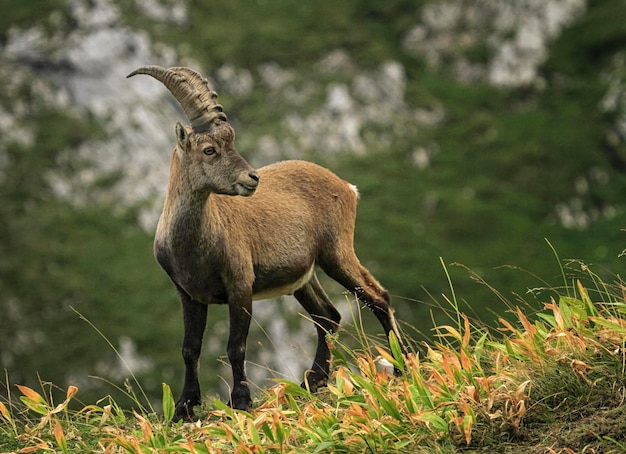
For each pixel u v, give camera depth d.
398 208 152.75
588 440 21.28
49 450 25.16
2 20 163.12
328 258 33.09
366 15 196.25
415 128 171.00
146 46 164.50
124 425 27.94
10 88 157.38
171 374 119.69
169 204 29.56
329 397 27.44
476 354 25.17
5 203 144.00
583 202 165.88
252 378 114.31
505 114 181.38
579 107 181.50
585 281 59.59
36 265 136.38
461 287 135.12
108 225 144.38
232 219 30.14
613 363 23.44
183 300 30.48
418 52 191.88
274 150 159.25
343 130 166.50
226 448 23.91
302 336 117.06
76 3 164.88
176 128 28.89
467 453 21.97
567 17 195.25
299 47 179.50
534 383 23.30
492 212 155.12
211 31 176.38
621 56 188.75
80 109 157.75
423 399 23.45
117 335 124.25
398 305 134.25
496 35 193.50
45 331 127.19
